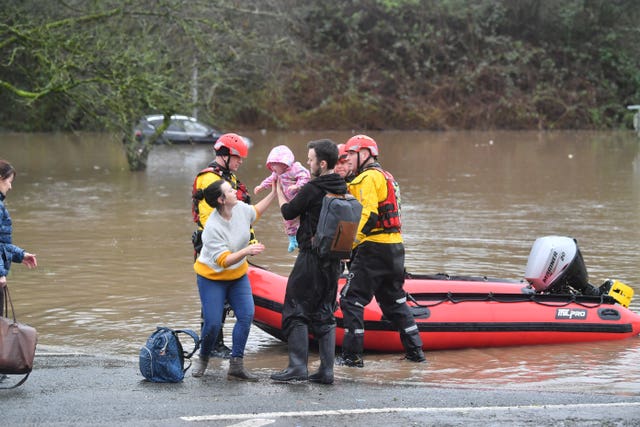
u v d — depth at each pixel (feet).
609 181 103.35
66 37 101.86
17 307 41.65
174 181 101.91
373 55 229.66
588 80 233.35
